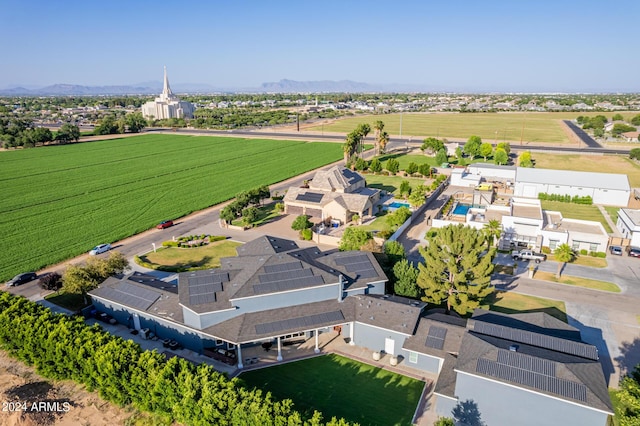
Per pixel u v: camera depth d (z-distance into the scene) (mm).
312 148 162125
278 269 43781
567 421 29250
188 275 44938
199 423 29547
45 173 121625
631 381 29875
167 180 113250
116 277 52125
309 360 40188
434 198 97562
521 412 30469
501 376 30547
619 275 57844
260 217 84438
